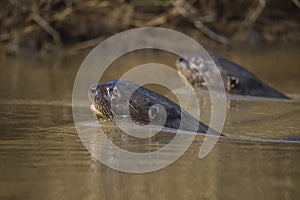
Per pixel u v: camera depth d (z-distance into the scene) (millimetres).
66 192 12258
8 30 41125
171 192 12336
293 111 22562
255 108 23047
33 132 17547
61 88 26641
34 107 21844
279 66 35062
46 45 41219
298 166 14297
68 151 15367
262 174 13617
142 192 12344
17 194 12156
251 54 40625
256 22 47875
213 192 12344
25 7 41438
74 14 43188
